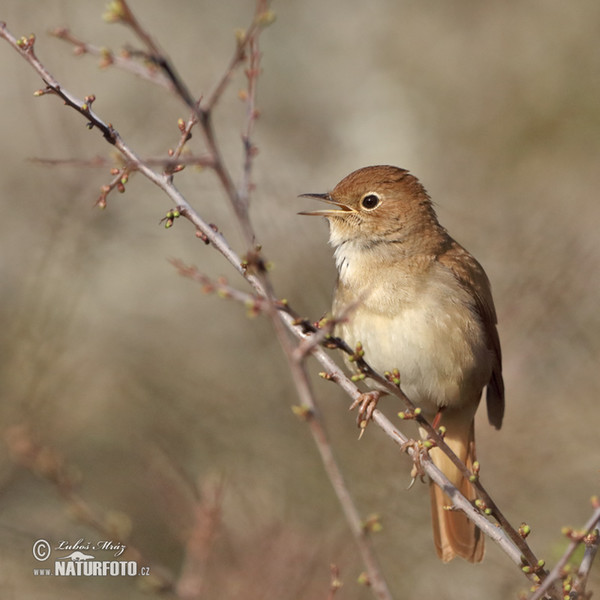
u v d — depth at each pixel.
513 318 12.89
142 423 12.41
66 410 12.61
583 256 13.38
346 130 17.06
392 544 10.70
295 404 12.28
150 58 4.29
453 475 8.26
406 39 18.44
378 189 8.25
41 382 12.41
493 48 18.19
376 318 7.94
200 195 15.00
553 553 6.30
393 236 8.16
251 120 4.93
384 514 10.87
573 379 12.53
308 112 17.22
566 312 12.93
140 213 14.74
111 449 12.24
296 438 11.88
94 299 14.10
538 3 18.45
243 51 4.37
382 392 7.82
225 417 12.26
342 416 11.95
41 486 10.88
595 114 16.95
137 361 13.41
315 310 13.08
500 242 14.14
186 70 16.53
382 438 11.57
